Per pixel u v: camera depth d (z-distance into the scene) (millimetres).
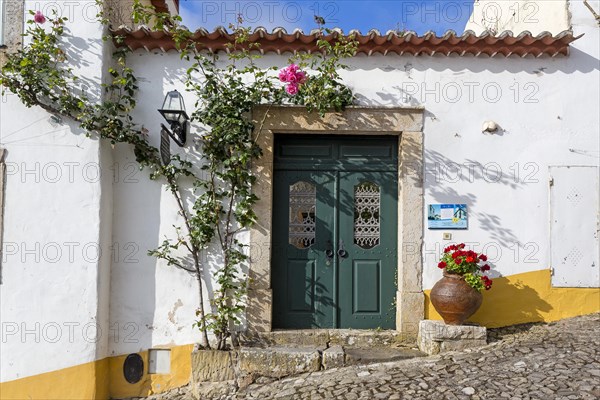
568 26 5242
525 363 4102
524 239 5145
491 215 5148
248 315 5051
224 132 4930
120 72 5102
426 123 5188
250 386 4469
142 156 5008
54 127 4820
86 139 4824
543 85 5211
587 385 3629
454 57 5207
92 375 4688
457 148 5184
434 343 4676
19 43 4883
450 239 5141
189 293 5035
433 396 3689
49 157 4809
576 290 5129
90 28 4883
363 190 5398
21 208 4777
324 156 5406
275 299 5289
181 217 5094
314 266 5332
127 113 5059
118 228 5062
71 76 4801
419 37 4984
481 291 4820
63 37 4855
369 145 5414
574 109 5207
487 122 5164
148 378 4973
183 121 4984
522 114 5207
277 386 4352
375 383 4023
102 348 4848
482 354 4406
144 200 5090
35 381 4688
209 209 4996
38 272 4746
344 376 4273
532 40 4980
